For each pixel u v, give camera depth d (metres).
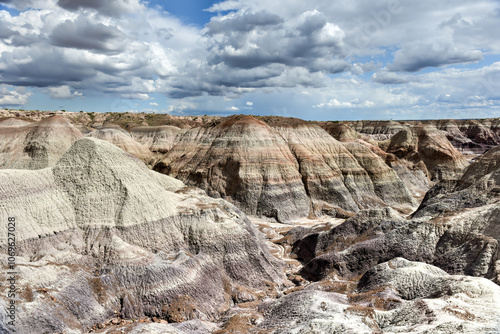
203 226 44.66
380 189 88.12
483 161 61.38
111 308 32.94
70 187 41.75
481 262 36.06
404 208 84.00
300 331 26.81
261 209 76.06
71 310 30.50
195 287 36.97
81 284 32.97
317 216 78.19
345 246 49.28
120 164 45.12
